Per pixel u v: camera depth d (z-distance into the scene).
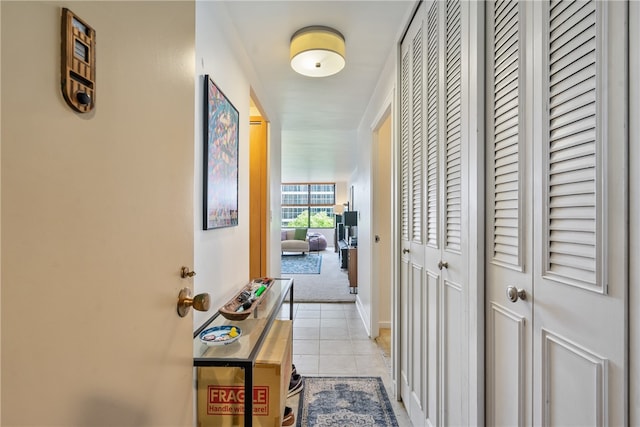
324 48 1.80
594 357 0.63
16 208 0.38
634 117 0.56
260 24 1.79
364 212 3.48
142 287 0.62
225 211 1.60
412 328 1.76
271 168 3.20
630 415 0.57
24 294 0.39
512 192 0.90
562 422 0.71
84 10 0.47
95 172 0.50
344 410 1.86
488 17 1.03
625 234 0.57
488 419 1.02
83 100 0.47
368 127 3.21
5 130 0.36
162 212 0.70
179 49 0.78
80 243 0.47
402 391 1.94
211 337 1.18
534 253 0.81
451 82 1.26
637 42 0.55
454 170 1.24
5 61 0.36
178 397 0.78
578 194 0.67
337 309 3.92
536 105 0.80
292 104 3.14
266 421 1.32
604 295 0.61
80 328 0.47
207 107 1.33
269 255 3.15
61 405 0.44
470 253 1.09
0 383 0.36
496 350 0.98
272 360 1.37
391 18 1.76
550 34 0.76
